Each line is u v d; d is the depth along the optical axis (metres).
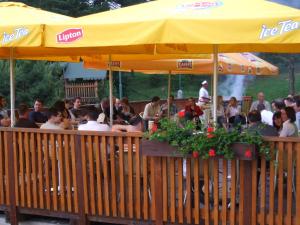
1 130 6.57
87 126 7.11
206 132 5.26
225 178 5.34
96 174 6.00
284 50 7.67
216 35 5.09
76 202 6.16
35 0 30.62
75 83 26.20
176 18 5.27
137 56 10.56
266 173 5.46
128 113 13.43
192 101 13.17
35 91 21.33
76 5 32.59
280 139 5.09
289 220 5.15
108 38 5.62
